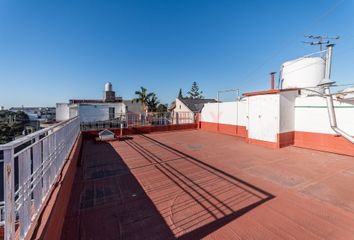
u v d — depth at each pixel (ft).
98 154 19.66
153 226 7.70
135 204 9.43
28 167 5.47
